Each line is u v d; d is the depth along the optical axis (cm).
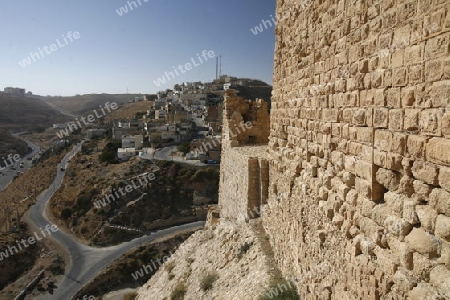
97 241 5491
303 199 855
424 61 414
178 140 8725
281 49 1077
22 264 4925
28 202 6888
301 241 871
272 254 1190
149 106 14250
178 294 1531
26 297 4169
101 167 7488
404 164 456
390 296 478
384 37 498
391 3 482
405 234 454
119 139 9300
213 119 10131
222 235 1678
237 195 1764
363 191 559
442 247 393
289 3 984
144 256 4938
